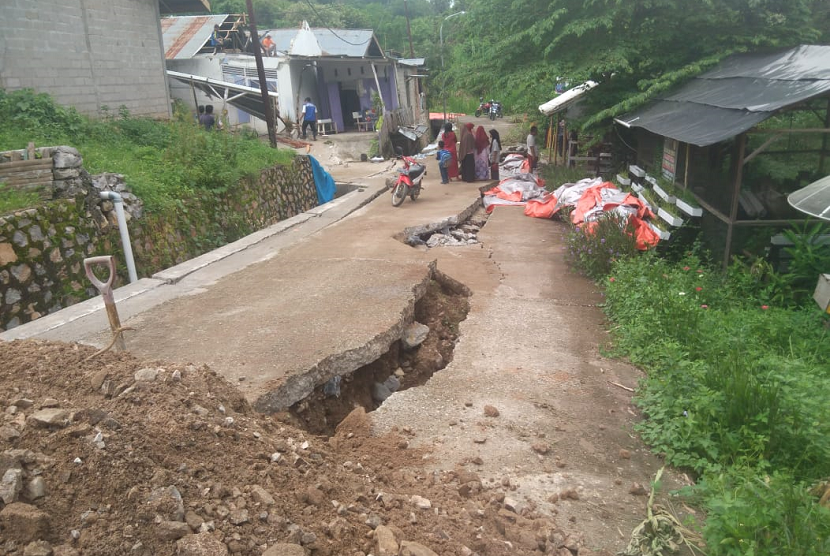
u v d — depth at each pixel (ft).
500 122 133.80
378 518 9.45
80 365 10.73
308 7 143.43
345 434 13.62
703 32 43.60
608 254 27.17
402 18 182.91
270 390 14.10
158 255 30.37
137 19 49.03
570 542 10.21
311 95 88.28
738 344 18.81
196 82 70.28
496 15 50.67
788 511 10.21
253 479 9.21
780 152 29.76
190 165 37.04
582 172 51.26
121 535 7.56
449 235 35.83
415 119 116.47
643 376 17.63
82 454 8.20
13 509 7.30
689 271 25.73
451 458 12.69
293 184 50.06
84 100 43.86
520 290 25.59
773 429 13.48
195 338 17.42
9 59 37.91
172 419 9.48
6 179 23.98
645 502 11.78
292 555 7.84
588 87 48.91
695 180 30.81
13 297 22.13
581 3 45.75
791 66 30.71
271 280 23.68
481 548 9.46
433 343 20.40
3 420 8.61
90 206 26.48
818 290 21.62
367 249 28.99
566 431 14.14
